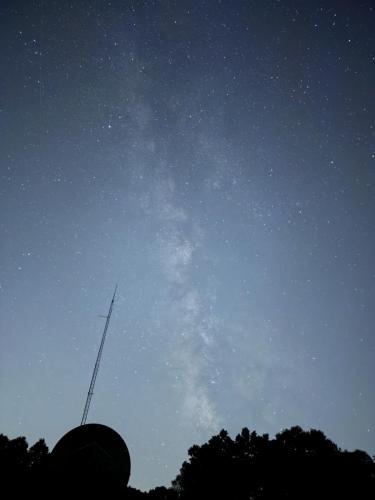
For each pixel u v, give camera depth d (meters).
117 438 10.41
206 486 17.47
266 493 17.06
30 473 9.87
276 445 18.22
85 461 9.78
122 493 9.62
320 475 16.53
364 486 15.98
